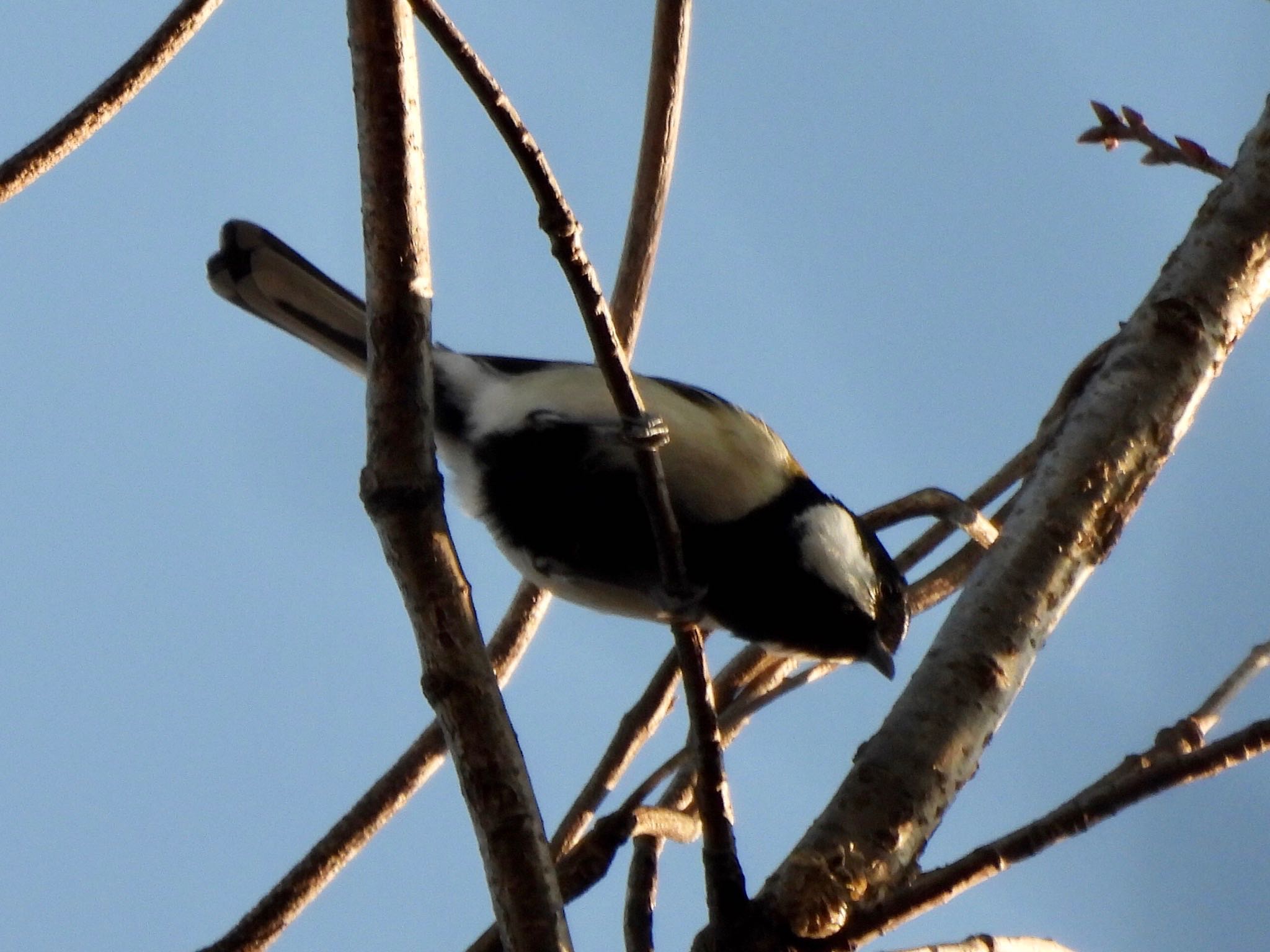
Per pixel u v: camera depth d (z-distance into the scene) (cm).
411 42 423
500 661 691
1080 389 616
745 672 639
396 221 427
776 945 428
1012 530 518
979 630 497
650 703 565
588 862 474
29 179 536
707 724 444
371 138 424
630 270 676
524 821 406
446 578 427
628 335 678
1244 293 549
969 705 484
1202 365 539
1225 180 571
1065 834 413
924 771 472
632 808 491
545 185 411
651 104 655
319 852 534
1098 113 654
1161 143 643
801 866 448
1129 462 522
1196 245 559
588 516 716
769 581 732
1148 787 412
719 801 441
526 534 729
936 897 414
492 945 469
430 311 437
